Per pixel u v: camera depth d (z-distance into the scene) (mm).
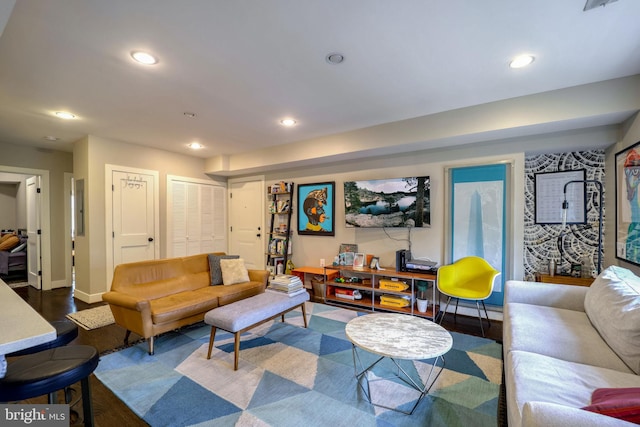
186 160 5453
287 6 1633
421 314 3535
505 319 2314
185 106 3104
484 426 1682
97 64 2244
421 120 3439
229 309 2549
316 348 2684
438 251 3809
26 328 1085
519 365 1523
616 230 2771
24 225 6227
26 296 4516
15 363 1293
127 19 1729
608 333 1723
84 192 4234
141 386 2090
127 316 2633
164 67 2299
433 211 3840
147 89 2686
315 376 2213
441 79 2533
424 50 2100
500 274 3416
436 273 3549
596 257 3172
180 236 5309
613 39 1952
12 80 2490
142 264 3137
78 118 3449
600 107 2547
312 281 4457
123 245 4500
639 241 2314
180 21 1754
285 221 5379
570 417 909
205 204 5781
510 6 1655
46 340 1037
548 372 1442
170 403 1898
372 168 4332
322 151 4277
